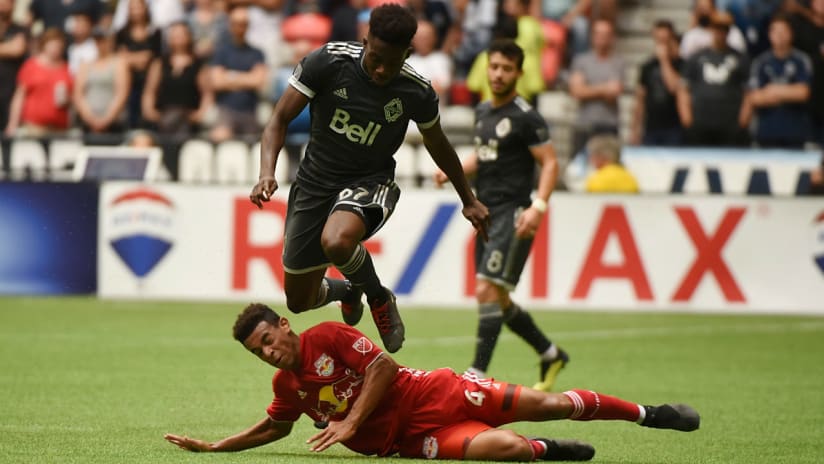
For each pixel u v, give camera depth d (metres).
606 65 57.00
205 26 62.06
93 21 62.31
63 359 35.47
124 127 58.88
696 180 53.09
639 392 30.94
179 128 58.22
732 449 23.00
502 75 29.28
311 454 21.34
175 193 50.72
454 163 22.58
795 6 57.75
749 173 52.69
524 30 55.56
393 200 22.27
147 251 50.91
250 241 50.22
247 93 57.88
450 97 58.22
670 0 64.94
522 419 20.17
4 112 61.88
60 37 59.66
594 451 20.62
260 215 50.16
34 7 62.69
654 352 39.34
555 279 48.91
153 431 23.98
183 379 31.91
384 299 22.44
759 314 50.03
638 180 53.59
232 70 57.84
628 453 22.39
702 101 56.00
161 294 50.78
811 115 57.50
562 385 32.16
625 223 48.62
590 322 48.00
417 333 42.97
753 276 48.50
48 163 54.09
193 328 43.81
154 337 41.09
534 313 51.06
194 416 26.16
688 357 38.19
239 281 50.28
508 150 29.48
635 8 64.62
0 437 22.94
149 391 29.73
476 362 29.14
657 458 21.86
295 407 20.33
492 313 29.19
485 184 29.72
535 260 49.00
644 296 48.66
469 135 56.50
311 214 22.33
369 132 21.73
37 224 51.41
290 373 19.98
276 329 19.64
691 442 23.78
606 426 25.89
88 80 58.38
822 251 48.28
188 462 20.25
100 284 51.25
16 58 61.75
